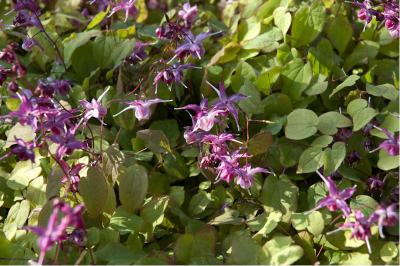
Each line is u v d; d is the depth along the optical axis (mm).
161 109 1417
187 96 1423
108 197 1260
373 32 1460
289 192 1270
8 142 1322
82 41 1434
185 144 1346
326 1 1486
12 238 1244
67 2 1591
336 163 1273
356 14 1493
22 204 1268
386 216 1154
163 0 1607
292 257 1179
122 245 1215
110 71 1410
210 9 1608
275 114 1364
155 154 1340
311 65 1404
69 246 1208
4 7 1562
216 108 1255
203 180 1347
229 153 1276
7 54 1273
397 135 1308
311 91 1379
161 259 1190
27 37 1413
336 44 1449
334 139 1325
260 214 1271
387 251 1200
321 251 1237
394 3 1404
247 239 1200
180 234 1262
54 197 1251
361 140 1322
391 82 1412
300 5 1489
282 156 1322
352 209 1233
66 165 1256
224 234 1269
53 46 1458
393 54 1456
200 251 1205
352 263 1206
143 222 1252
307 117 1303
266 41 1429
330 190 1176
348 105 1311
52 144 1313
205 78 1391
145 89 1387
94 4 1572
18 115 1213
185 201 1323
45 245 1103
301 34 1427
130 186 1256
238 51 1436
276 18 1438
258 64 1436
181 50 1329
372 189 1287
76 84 1412
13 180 1305
